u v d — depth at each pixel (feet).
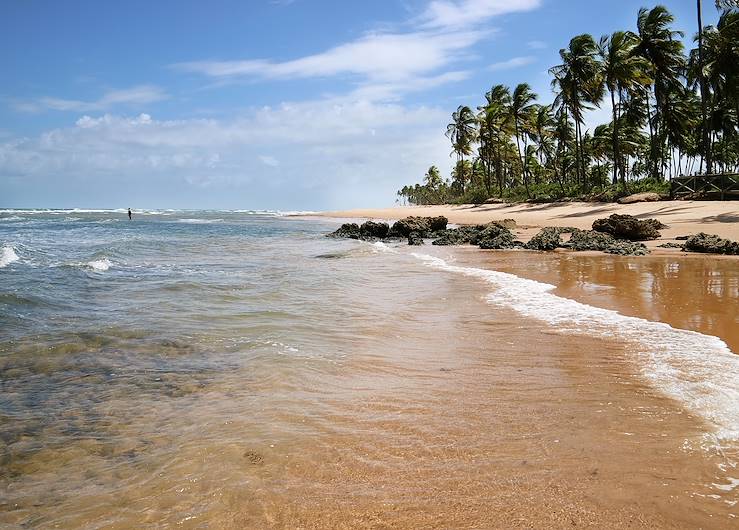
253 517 10.29
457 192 287.48
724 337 22.88
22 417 15.81
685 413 14.62
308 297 35.88
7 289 37.96
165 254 71.00
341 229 116.37
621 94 139.64
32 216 246.47
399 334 25.39
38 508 10.93
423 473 11.82
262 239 104.68
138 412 16.03
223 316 29.60
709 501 10.31
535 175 274.36
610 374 18.29
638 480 11.16
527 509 10.24
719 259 50.90
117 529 10.09
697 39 104.88
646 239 71.36
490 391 17.15
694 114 147.13
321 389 17.70
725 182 102.42
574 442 13.10
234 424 14.83
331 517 10.19
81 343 23.85
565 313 28.78
